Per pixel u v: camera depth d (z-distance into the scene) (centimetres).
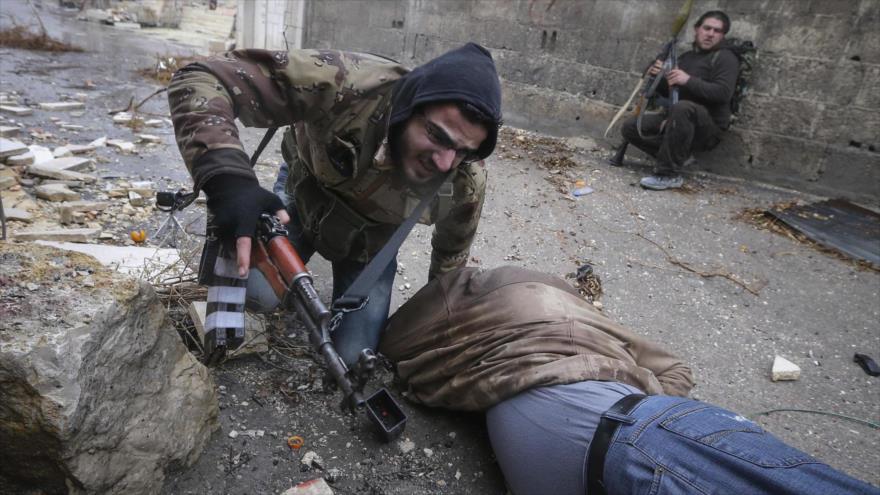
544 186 492
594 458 145
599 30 607
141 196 361
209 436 171
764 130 529
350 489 171
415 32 757
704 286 355
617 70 604
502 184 485
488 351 187
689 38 550
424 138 156
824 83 495
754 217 459
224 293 158
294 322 245
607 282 349
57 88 649
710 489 125
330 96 171
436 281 221
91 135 495
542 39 652
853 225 444
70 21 1358
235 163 149
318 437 188
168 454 150
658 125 527
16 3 1477
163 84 759
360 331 215
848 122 493
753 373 276
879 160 485
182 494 157
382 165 173
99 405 127
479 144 164
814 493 114
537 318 187
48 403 116
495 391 175
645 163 588
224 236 149
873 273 381
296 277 147
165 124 564
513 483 170
